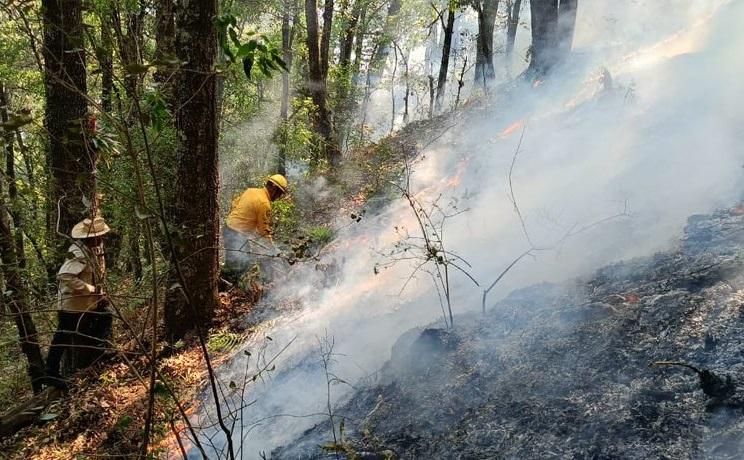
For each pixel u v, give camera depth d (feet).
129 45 10.09
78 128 9.02
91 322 16.51
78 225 15.60
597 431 7.95
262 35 9.09
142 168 18.75
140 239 23.15
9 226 15.94
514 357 10.41
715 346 8.50
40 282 18.44
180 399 15.58
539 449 8.07
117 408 16.05
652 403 8.00
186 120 19.48
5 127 8.32
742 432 6.82
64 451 14.90
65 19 18.61
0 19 24.04
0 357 17.20
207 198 20.33
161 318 21.86
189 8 18.81
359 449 9.48
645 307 10.09
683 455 6.98
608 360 9.30
